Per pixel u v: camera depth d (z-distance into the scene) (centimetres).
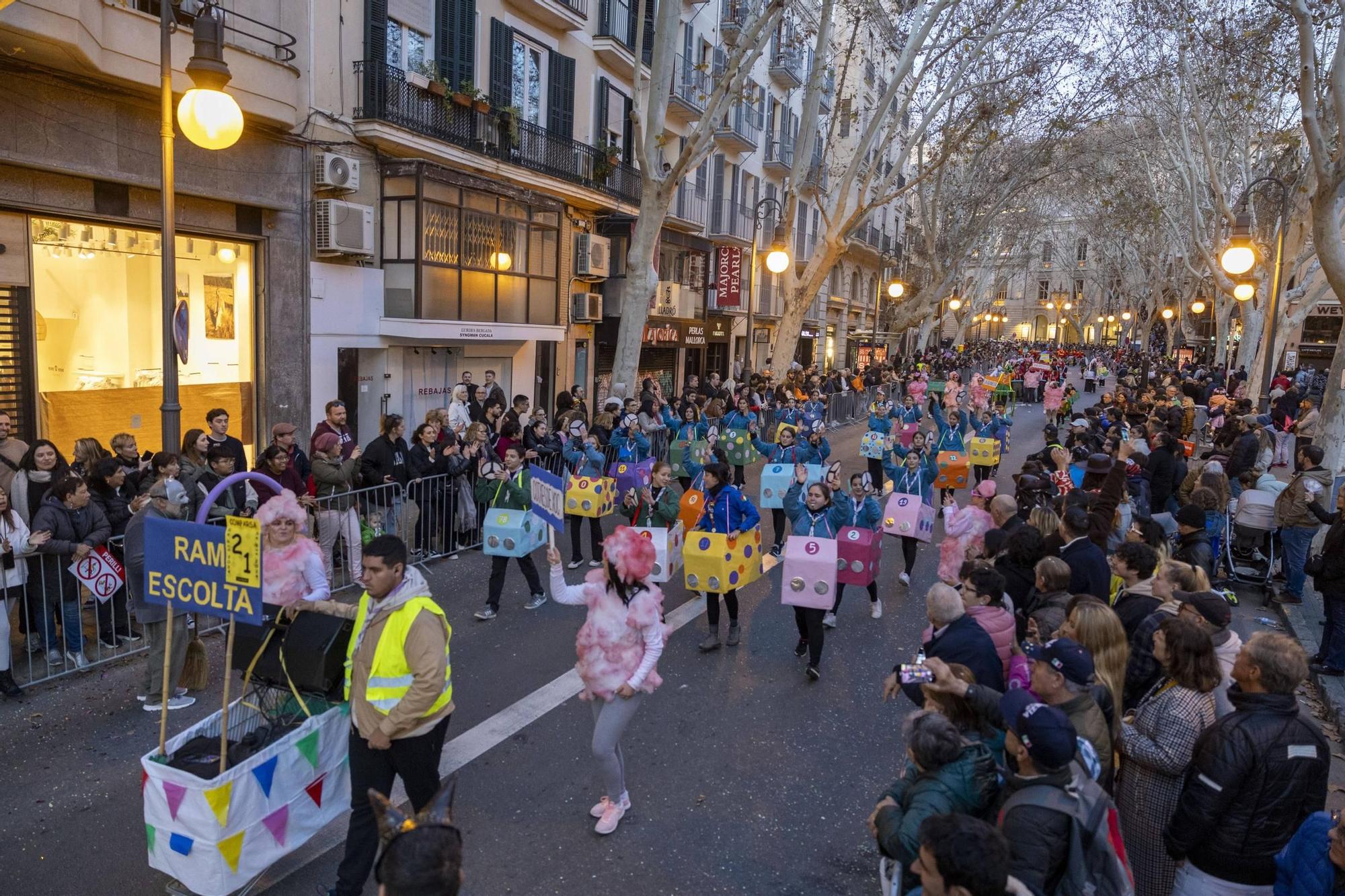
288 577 459
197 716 609
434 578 957
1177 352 5331
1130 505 833
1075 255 7500
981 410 1662
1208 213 2981
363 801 400
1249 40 1617
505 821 498
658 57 1386
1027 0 1931
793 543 705
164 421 779
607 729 473
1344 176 957
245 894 420
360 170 1415
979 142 2433
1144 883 380
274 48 1225
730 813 516
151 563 414
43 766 539
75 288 1041
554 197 1867
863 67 3625
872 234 4334
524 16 1767
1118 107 2428
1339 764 609
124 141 1041
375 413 1520
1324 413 1095
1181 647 376
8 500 629
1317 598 963
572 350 2098
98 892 427
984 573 503
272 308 1285
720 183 2822
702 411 1698
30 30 820
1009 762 335
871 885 451
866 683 715
